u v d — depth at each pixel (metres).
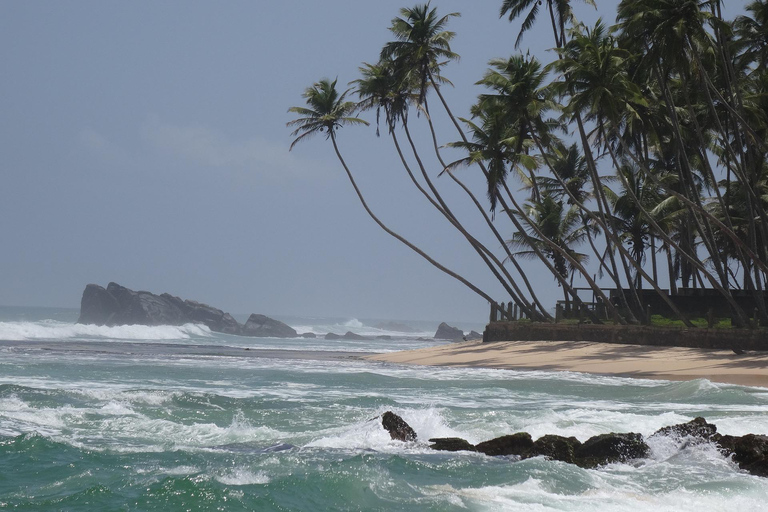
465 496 13.35
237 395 32.03
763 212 57.19
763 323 57.88
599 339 62.69
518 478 15.12
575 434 21.77
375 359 66.81
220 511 11.72
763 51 58.59
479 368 54.59
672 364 49.88
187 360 56.03
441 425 22.64
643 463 17.72
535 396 34.81
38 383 33.66
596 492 14.39
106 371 41.66
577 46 59.28
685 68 52.88
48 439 17.08
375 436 19.69
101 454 16.27
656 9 52.69
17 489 13.08
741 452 18.05
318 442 19.05
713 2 53.16
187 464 15.53
